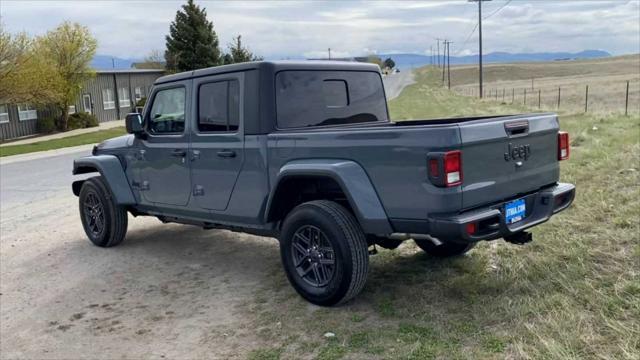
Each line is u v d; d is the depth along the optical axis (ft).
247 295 16.25
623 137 36.83
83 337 14.51
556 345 10.90
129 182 21.27
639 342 10.80
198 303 16.02
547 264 15.40
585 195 22.13
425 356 11.49
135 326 14.88
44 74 101.50
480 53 153.07
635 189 22.27
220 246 21.76
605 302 12.53
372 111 18.70
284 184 15.14
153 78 156.15
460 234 12.07
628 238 16.49
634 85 154.10
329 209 14.15
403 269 16.80
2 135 106.01
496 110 82.53
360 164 13.50
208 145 17.22
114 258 21.12
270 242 21.85
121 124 129.49
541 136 14.84
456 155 12.05
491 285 14.53
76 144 86.02
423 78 349.41
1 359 13.66
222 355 12.80
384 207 13.16
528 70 374.63
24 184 43.57
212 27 170.19
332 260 14.23
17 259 21.93
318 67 16.90
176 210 19.33
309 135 14.44
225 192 17.04
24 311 16.53
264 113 15.56
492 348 11.43
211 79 16.97
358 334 12.87
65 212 30.73
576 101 104.88
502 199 13.67
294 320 14.10
